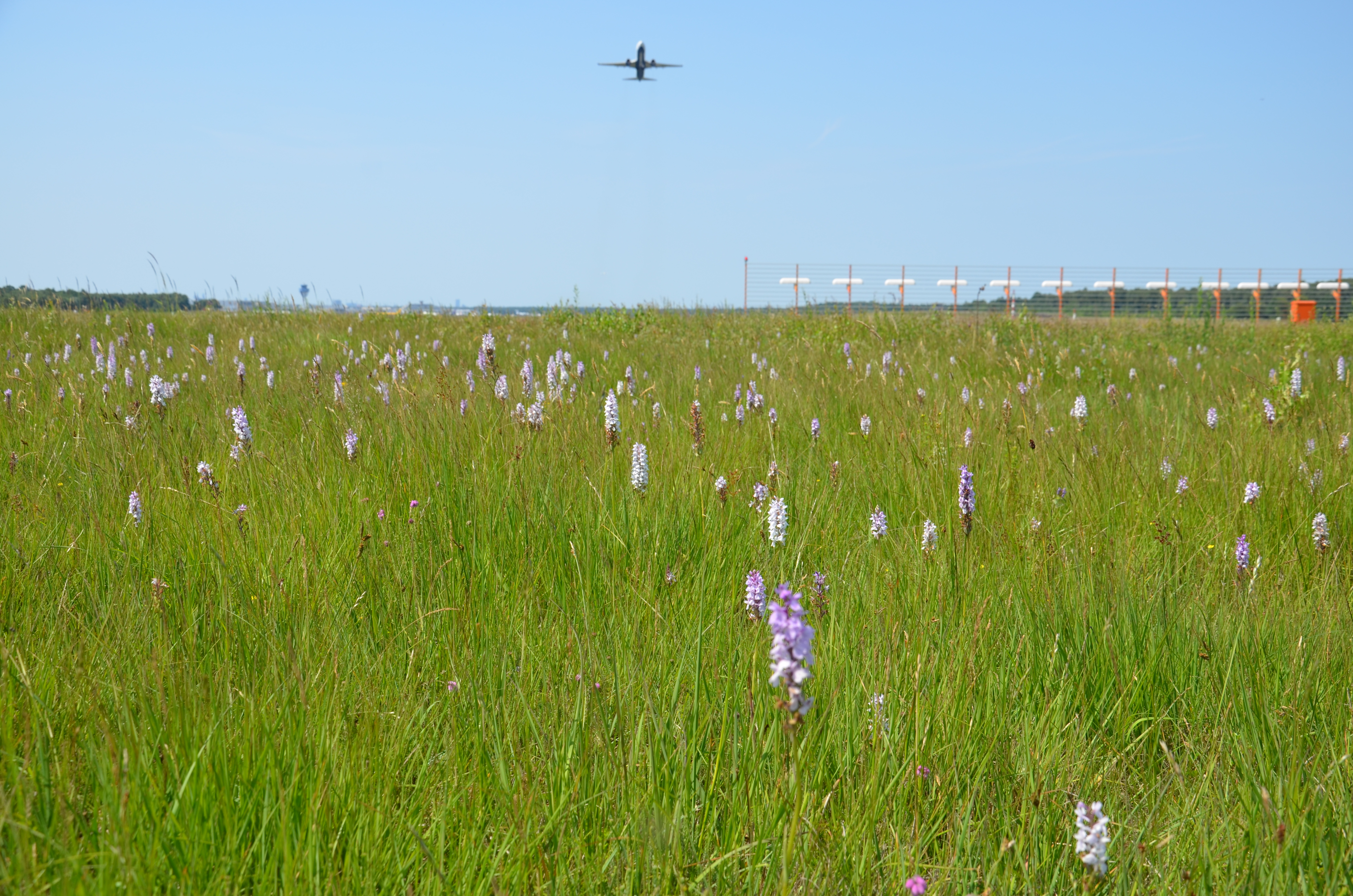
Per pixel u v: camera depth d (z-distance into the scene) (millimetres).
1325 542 4246
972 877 2166
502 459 5094
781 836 2205
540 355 10977
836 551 4082
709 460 5445
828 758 2527
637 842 2129
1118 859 2236
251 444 5266
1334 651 3213
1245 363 12570
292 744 2289
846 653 2932
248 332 13578
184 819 2049
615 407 5406
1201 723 2889
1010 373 10195
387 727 2586
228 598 3307
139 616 3201
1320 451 6020
